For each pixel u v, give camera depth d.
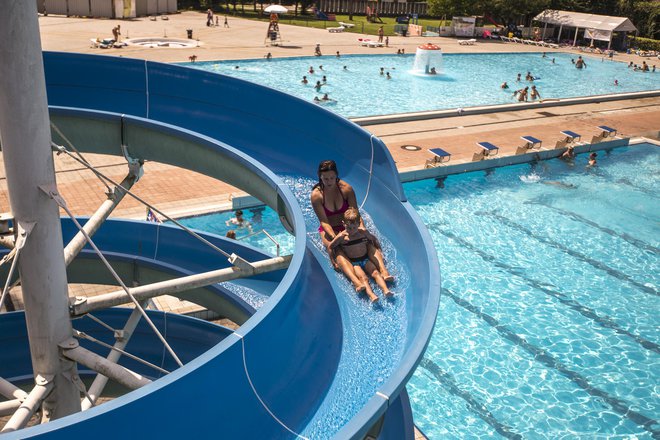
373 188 7.16
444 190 20.59
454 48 50.78
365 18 75.12
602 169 23.56
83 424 3.42
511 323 13.43
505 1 58.53
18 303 12.05
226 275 6.07
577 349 12.64
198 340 10.66
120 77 8.99
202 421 3.93
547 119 30.11
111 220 10.31
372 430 4.68
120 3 55.03
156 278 10.32
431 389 11.34
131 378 5.27
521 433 10.39
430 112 28.81
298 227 5.85
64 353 5.30
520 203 19.88
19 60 4.37
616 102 35.16
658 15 63.66
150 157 7.62
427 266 5.40
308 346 5.02
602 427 10.56
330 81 35.25
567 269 15.88
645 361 12.34
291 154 8.17
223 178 7.52
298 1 71.25
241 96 8.67
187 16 63.38
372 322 5.52
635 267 16.16
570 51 54.44
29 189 4.73
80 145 7.60
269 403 4.37
